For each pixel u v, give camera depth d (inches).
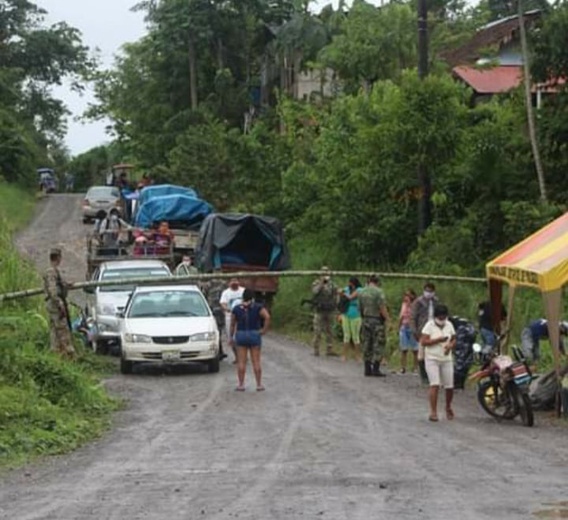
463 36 2299.5
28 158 3486.7
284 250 1523.1
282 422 702.5
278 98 2588.6
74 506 446.3
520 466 536.1
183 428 685.3
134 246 1549.0
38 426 657.0
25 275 1159.0
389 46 2039.9
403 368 1021.8
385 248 1643.7
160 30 3186.5
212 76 3275.1
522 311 1157.7
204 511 429.4
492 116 1567.4
